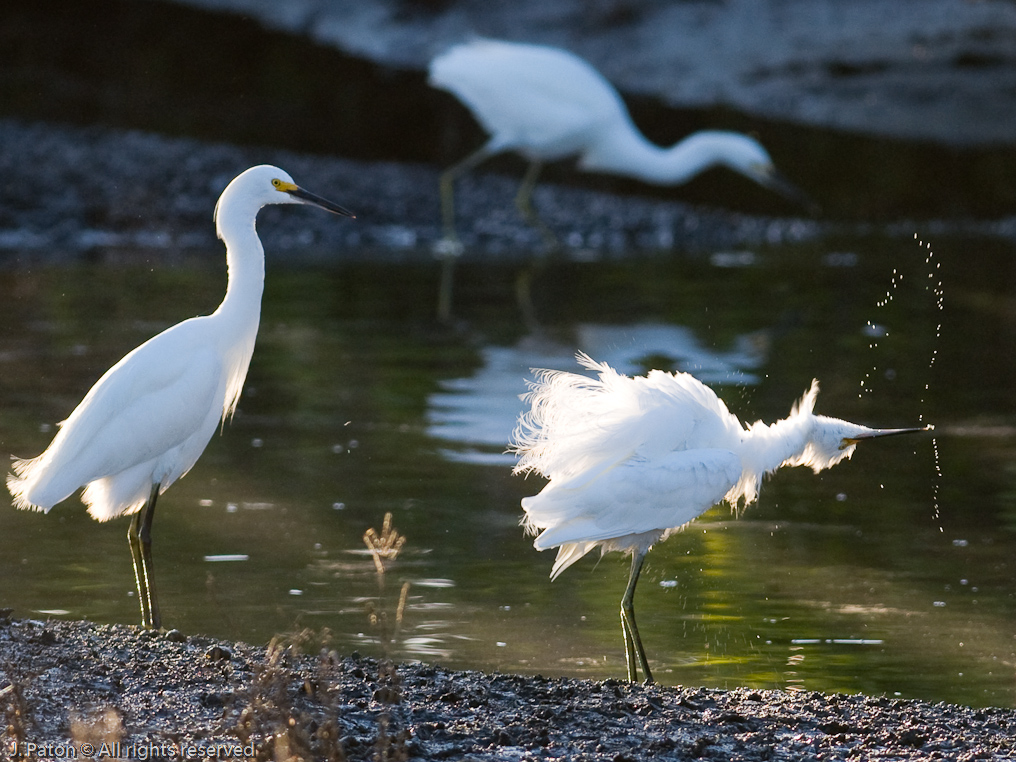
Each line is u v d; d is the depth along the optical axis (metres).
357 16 36.12
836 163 29.86
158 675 6.60
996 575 9.13
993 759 6.02
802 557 9.58
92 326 17.27
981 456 12.07
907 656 7.69
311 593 8.59
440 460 11.95
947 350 16.31
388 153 30.59
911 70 33.56
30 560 9.20
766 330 17.56
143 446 8.37
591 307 19.33
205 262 22.75
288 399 14.18
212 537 9.76
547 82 24.47
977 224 27.97
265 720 5.93
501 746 6.00
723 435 8.45
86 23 34.59
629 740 6.13
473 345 16.77
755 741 6.20
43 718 6.02
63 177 26.31
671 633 8.11
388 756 5.62
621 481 7.84
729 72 33.72
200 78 32.84
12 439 12.04
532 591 8.81
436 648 7.70
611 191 30.00
